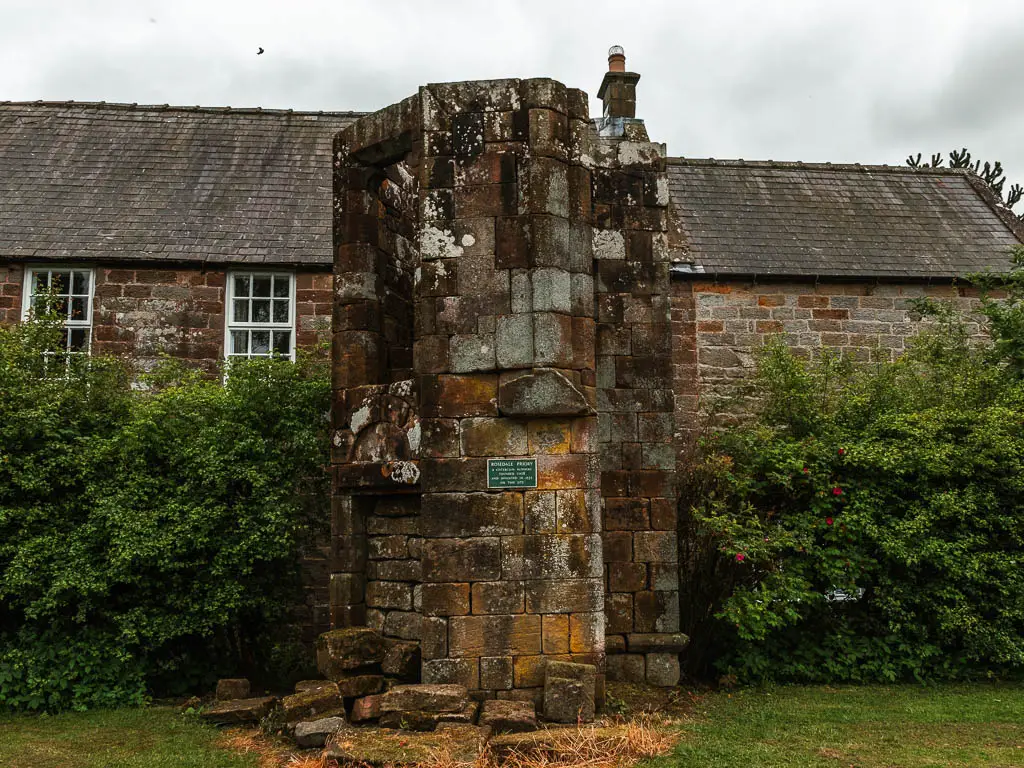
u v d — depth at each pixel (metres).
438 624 6.62
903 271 13.19
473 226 7.00
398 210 8.91
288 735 6.39
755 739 6.42
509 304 6.87
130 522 8.23
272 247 12.06
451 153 7.13
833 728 6.76
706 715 7.22
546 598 6.67
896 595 9.03
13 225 11.97
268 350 11.95
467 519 6.72
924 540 8.91
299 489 9.40
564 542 6.73
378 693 6.68
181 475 8.80
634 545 8.02
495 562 6.68
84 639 8.26
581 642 6.67
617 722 6.57
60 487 8.59
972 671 8.95
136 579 8.27
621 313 8.23
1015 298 11.49
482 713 6.21
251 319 11.98
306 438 8.99
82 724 7.28
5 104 14.41
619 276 8.27
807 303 13.02
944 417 9.35
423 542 6.77
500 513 6.73
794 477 9.34
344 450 7.78
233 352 11.89
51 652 8.02
